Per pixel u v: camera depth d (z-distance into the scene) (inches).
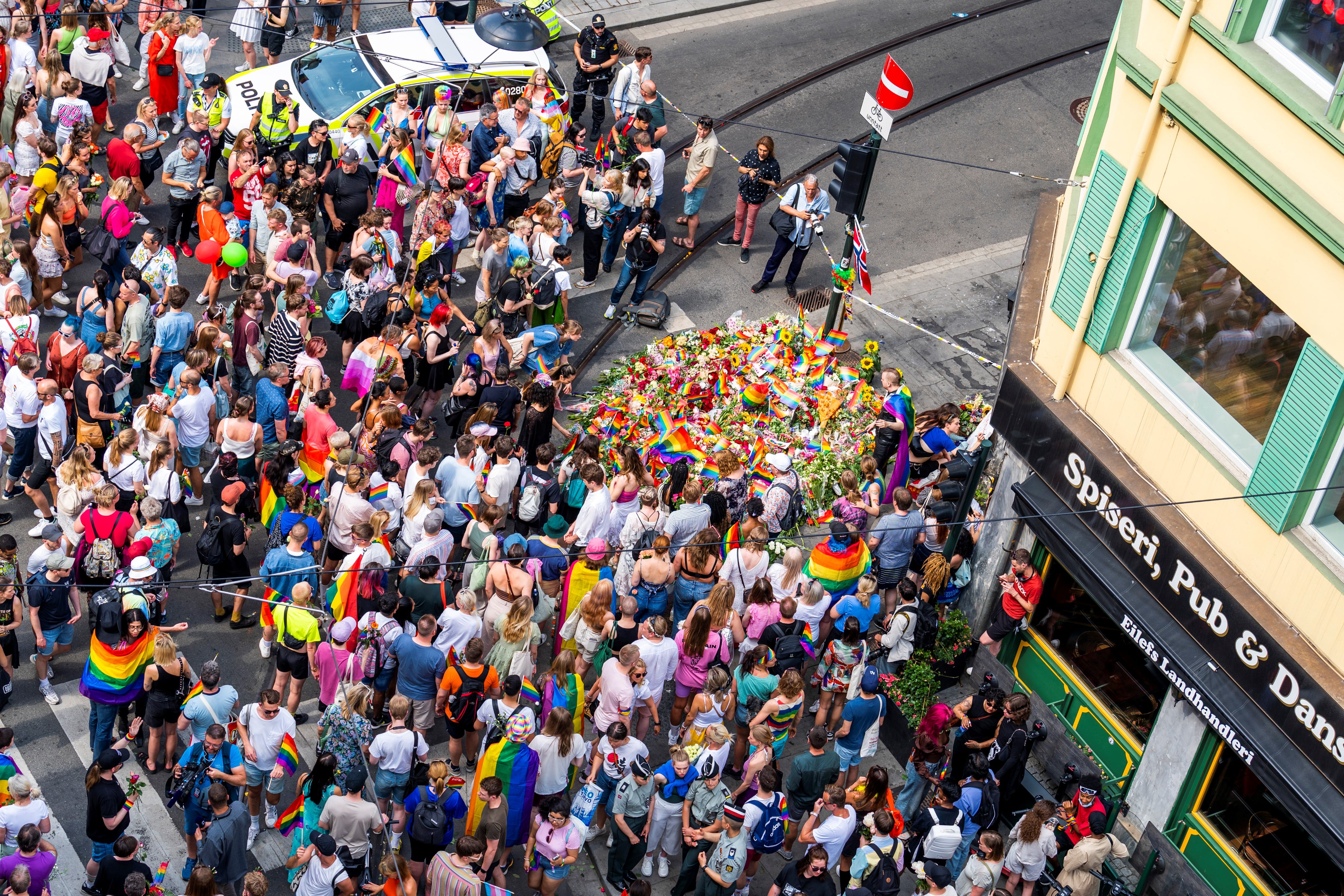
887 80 537.6
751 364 645.9
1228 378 436.5
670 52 900.0
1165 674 454.9
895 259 764.0
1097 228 464.4
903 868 463.8
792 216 698.2
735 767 514.6
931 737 476.1
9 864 415.5
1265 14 397.4
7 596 482.9
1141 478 466.6
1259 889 449.4
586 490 548.7
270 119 695.1
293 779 495.2
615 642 496.4
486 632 511.2
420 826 437.1
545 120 739.4
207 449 552.1
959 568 535.2
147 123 694.5
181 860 470.0
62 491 517.0
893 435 602.5
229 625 550.0
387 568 491.5
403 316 607.5
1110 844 459.5
